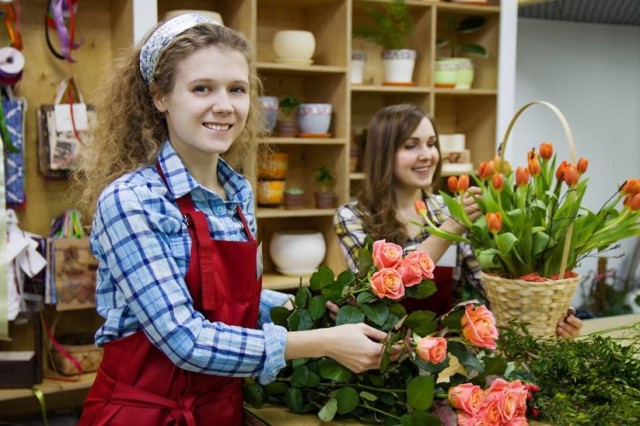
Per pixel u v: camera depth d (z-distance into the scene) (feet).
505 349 5.18
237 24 10.35
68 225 9.52
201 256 4.43
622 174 14.07
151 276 4.18
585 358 4.78
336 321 4.49
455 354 4.32
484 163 5.85
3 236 8.86
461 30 12.26
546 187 5.92
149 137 4.78
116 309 4.53
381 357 4.17
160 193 4.50
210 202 4.74
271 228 11.67
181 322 4.15
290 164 11.82
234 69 4.46
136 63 4.87
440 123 12.93
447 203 5.92
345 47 10.77
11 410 10.24
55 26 9.54
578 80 13.41
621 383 4.61
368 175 8.13
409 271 4.45
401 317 4.50
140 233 4.22
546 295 5.53
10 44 9.16
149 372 4.42
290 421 4.57
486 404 4.03
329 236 11.37
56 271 9.23
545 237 5.59
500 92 11.90
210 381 4.52
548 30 13.01
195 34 4.44
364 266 4.68
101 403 4.51
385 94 12.19
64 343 9.99
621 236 5.75
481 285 7.81
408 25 11.45
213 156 4.81
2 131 8.97
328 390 4.64
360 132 12.19
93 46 10.18
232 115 4.49
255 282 4.70
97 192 4.99
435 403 4.27
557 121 13.24
